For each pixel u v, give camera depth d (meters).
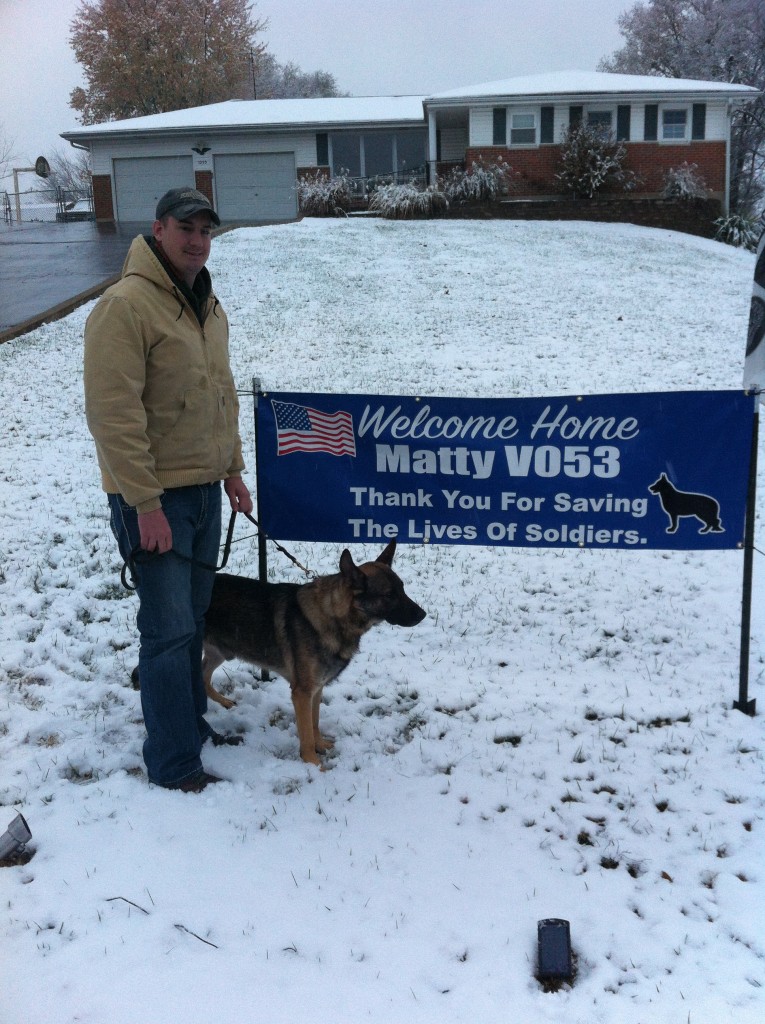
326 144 30.42
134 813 3.31
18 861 3.04
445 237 22.16
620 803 3.45
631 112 27.80
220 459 3.49
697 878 3.00
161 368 3.19
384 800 3.48
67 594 5.45
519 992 2.49
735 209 32.25
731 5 41.66
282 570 6.09
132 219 31.72
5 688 4.30
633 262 20.11
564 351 12.94
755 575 5.91
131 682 4.39
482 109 27.78
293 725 4.10
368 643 4.97
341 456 4.22
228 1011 2.38
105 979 2.48
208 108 33.78
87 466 8.03
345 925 2.74
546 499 4.18
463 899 2.88
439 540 4.30
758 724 4.04
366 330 14.03
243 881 2.94
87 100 47.81
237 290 16.41
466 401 4.10
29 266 20.11
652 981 2.53
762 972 2.55
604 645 4.90
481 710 4.19
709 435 3.99
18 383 10.77
